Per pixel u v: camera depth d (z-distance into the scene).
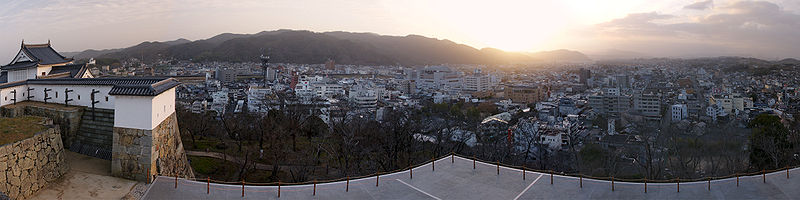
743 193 23.06
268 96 109.75
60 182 25.12
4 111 31.62
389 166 45.19
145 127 26.19
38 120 28.33
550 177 26.14
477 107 131.50
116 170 26.58
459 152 54.06
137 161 26.16
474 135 70.25
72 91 32.75
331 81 192.38
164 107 28.97
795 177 24.75
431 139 68.00
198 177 44.38
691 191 23.53
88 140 31.16
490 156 52.41
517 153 58.28
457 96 160.75
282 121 59.88
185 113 64.00
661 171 46.09
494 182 25.53
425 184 25.27
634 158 49.50
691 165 46.88
